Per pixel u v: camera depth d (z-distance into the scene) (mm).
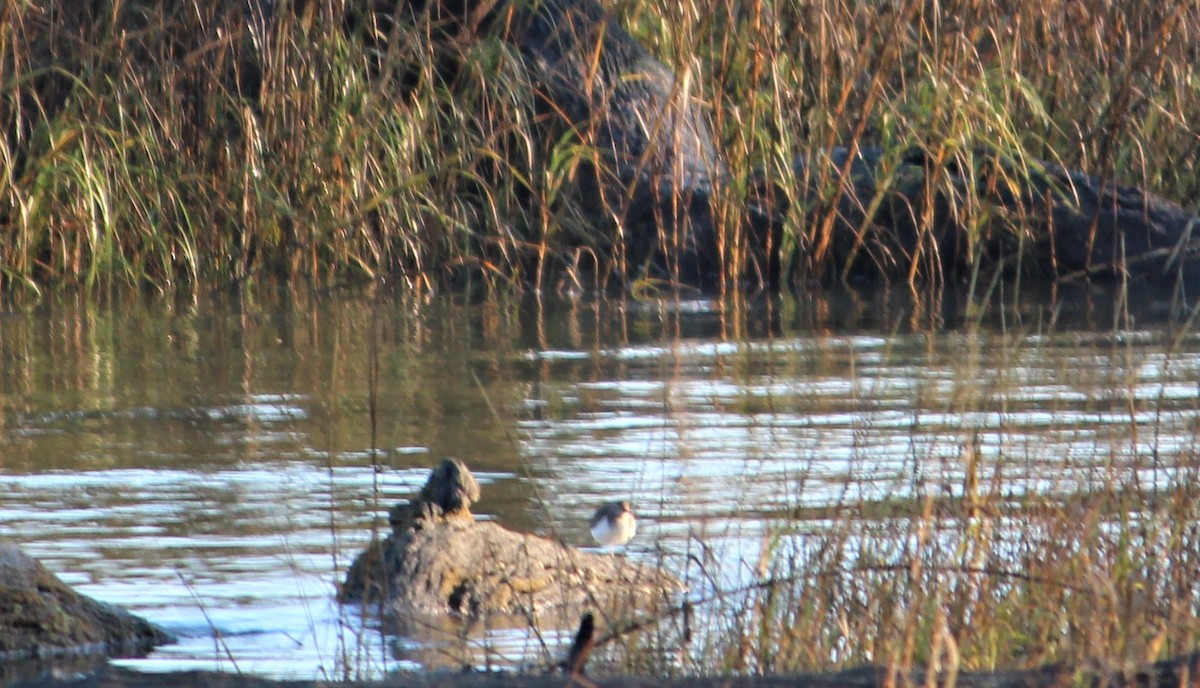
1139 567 11648
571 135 28641
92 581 12742
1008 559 12203
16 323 24078
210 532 13961
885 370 20406
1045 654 10594
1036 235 28719
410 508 13242
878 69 27422
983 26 29750
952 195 27734
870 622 11102
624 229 28609
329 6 27719
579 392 19328
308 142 27484
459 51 28234
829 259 28578
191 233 27047
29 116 28125
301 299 26031
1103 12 31062
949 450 15656
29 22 28312
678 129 27469
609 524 13078
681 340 22781
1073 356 21266
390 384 19812
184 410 18438
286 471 15812
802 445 16609
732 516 14219
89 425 17750
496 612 12570
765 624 11000
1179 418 17438
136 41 28078
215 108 27688
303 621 12031
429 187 27766
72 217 26484
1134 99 30234
